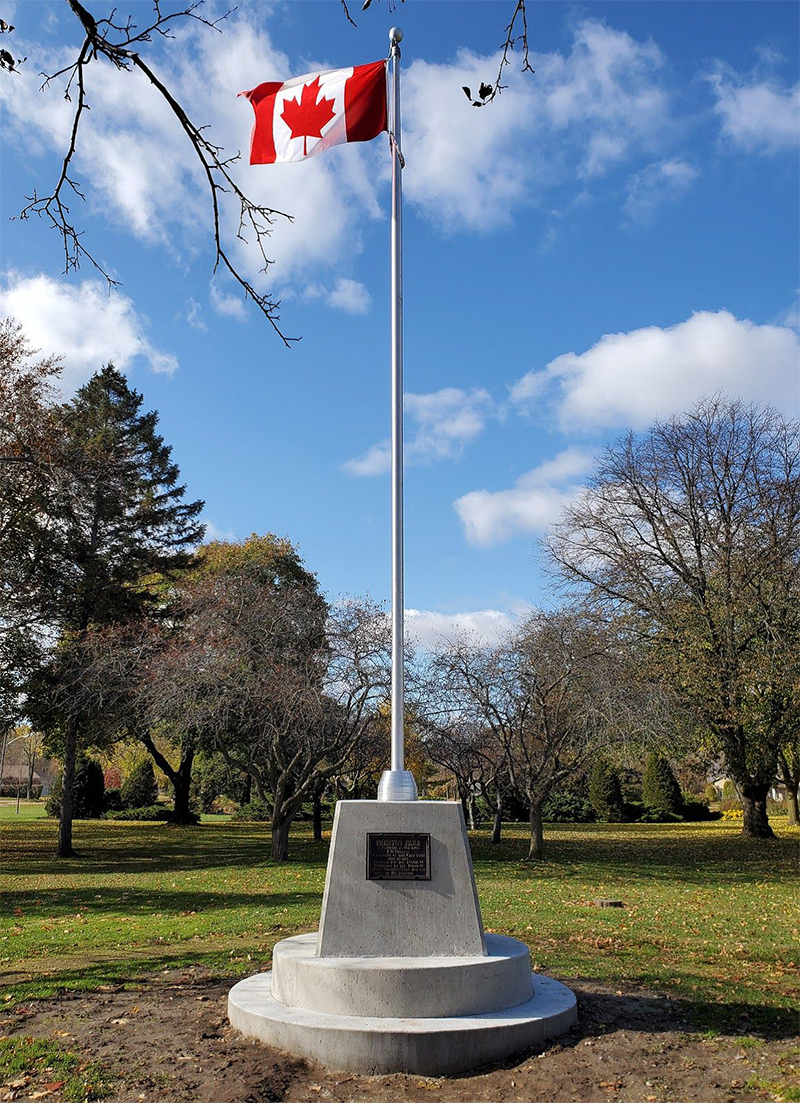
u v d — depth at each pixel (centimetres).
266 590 2128
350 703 2017
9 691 2402
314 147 830
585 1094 532
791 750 2969
